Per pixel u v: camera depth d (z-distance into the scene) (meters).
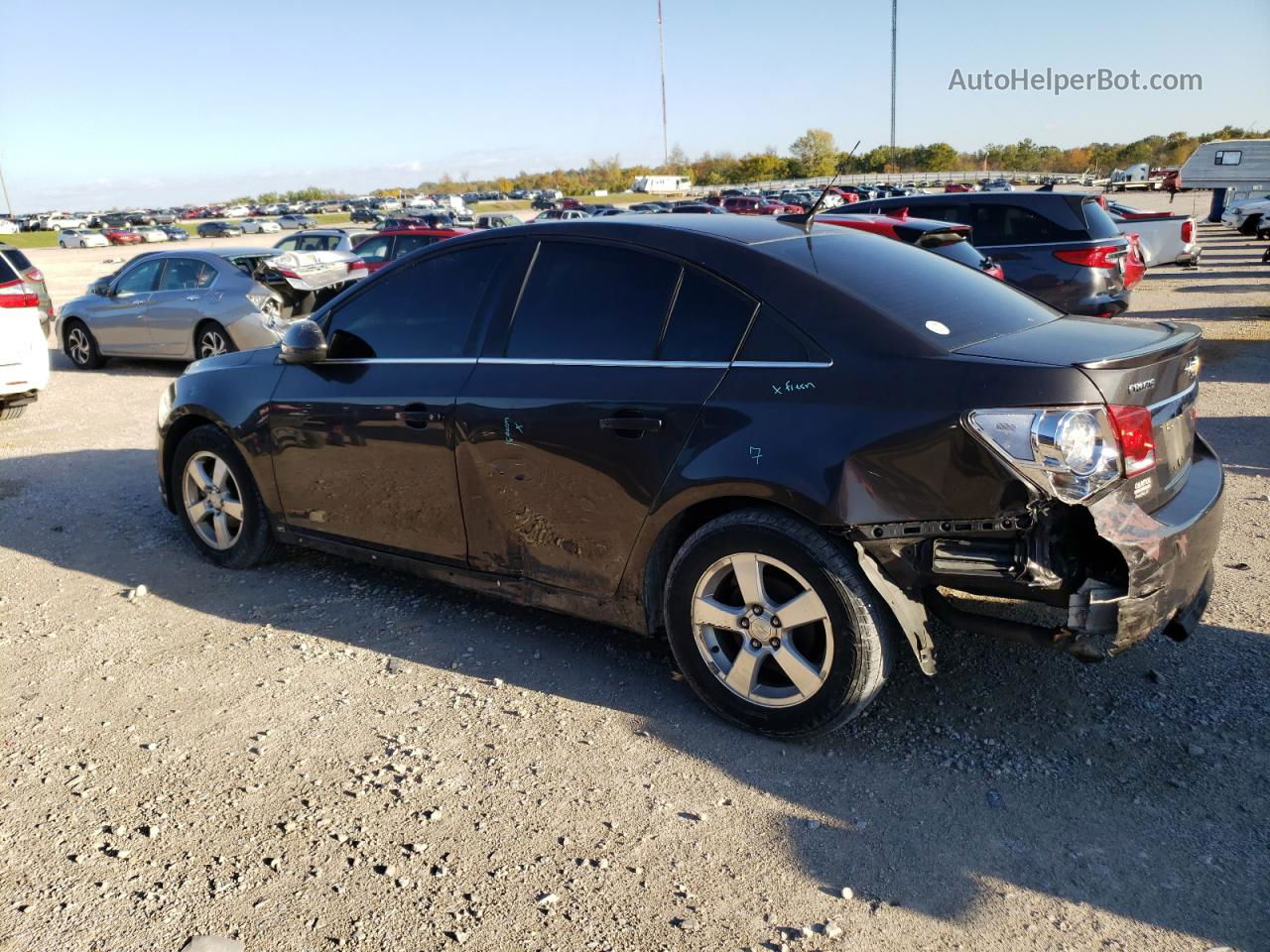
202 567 4.95
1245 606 4.12
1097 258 9.85
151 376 11.47
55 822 2.89
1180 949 2.30
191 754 3.23
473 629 4.15
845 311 3.08
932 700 3.44
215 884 2.61
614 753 3.19
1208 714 3.29
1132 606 2.75
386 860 2.68
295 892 2.57
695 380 3.23
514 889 2.56
